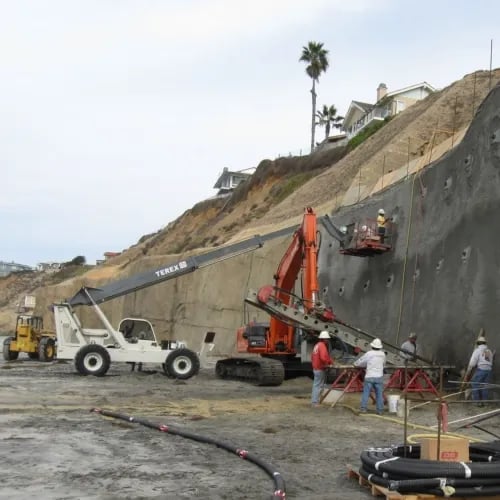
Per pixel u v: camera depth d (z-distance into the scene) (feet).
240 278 135.74
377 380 44.83
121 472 25.62
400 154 123.24
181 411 44.86
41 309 215.51
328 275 96.89
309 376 73.36
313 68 268.00
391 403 44.78
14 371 75.82
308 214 65.77
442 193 69.10
